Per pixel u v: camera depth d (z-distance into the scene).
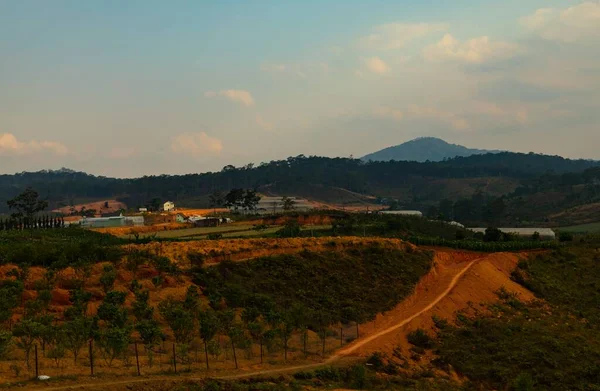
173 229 137.50
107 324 49.25
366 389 45.47
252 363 47.31
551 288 92.56
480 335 64.50
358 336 59.72
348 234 120.62
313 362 49.81
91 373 38.12
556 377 55.28
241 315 57.09
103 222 164.50
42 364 40.03
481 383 53.31
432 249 104.00
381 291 74.00
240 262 75.50
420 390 47.28
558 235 138.62
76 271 64.44
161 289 64.56
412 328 63.28
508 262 98.94
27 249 70.50
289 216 150.12
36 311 52.22
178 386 37.00
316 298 69.06
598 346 66.81
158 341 46.94
